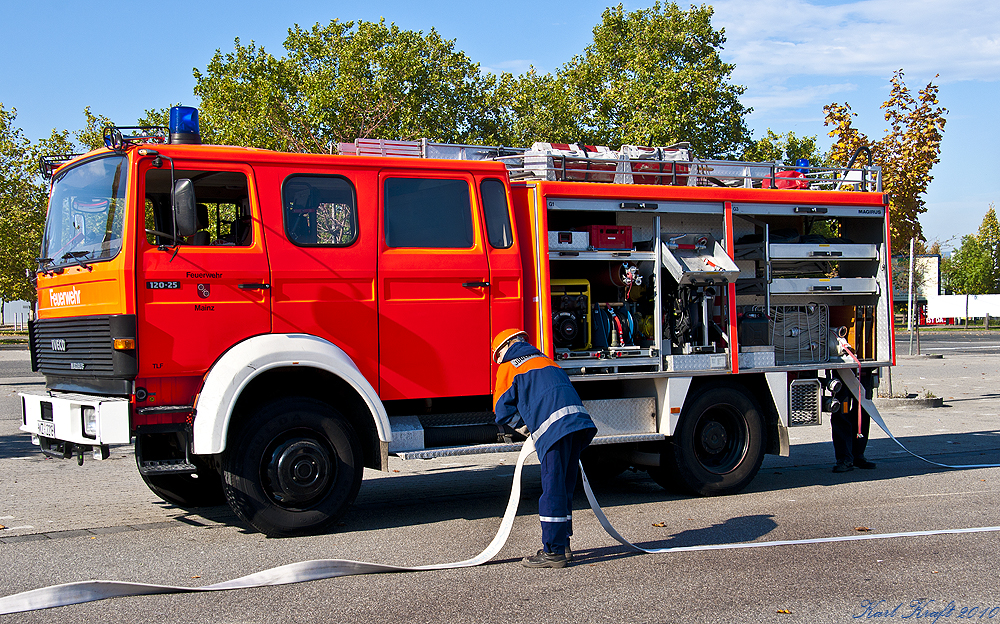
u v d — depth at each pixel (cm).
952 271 6894
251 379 600
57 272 646
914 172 1616
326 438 621
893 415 1409
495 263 704
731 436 813
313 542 608
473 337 693
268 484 609
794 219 914
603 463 875
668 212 789
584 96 4041
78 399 601
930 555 561
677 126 3609
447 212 694
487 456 1062
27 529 654
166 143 673
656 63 4022
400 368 664
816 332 886
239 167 624
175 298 593
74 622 435
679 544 595
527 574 521
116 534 635
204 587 491
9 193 3325
